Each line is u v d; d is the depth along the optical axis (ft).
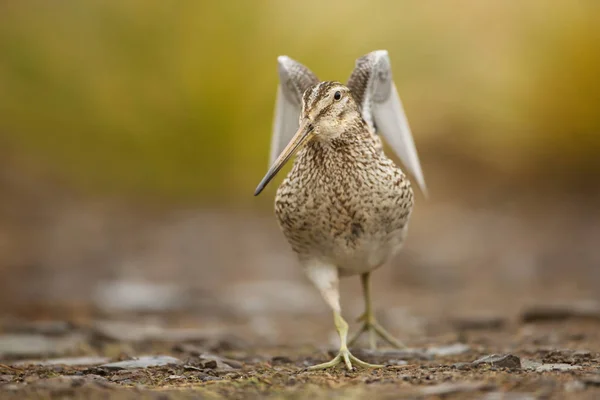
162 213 62.54
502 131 72.38
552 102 70.23
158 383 18.99
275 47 66.33
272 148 26.55
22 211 58.03
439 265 47.06
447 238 55.26
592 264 45.96
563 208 63.36
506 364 19.92
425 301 38.73
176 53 65.87
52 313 34.83
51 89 63.98
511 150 73.31
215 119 66.28
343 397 16.60
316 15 65.62
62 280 42.52
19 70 63.41
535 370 19.22
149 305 37.32
